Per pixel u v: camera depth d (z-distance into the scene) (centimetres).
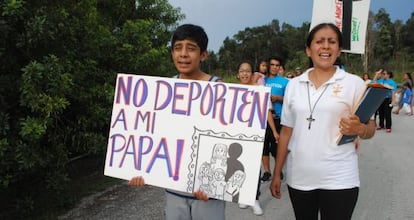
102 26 596
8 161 372
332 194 238
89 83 546
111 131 249
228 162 221
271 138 526
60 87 388
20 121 386
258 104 219
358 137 251
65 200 455
